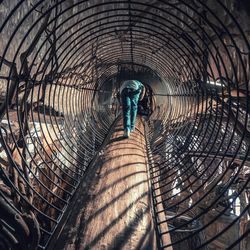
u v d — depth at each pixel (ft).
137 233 12.10
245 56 25.45
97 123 40.04
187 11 28.04
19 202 14.47
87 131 33.35
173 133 36.68
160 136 37.14
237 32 24.66
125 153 22.52
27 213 13.89
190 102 34.58
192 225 34.04
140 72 56.29
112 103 55.57
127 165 19.70
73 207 14.07
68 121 28.40
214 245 45.37
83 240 11.30
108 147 24.39
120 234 11.78
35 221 12.47
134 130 30.91
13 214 12.02
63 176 26.53
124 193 15.25
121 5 30.48
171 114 44.27
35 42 19.20
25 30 21.81
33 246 12.30
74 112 32.09
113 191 15.39
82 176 18.84
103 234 11.66
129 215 13.21
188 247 31.12
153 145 33.88
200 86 25.41
